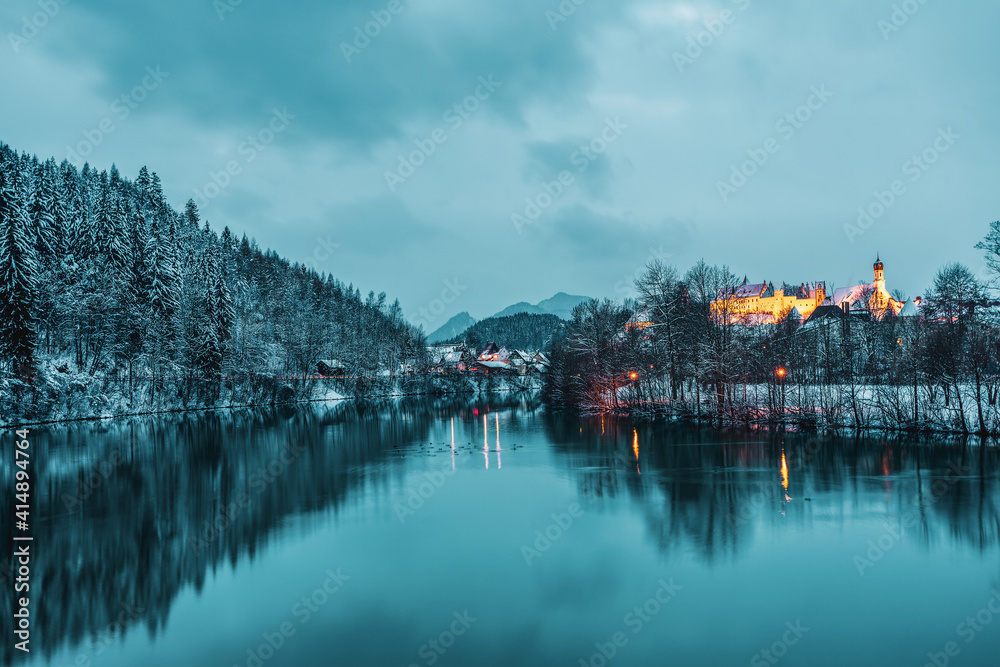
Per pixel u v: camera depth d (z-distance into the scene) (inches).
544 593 674.8
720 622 595.5
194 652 561.0
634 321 2615.7
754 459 1427.2
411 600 665.0
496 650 550.0
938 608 616.7
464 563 774.5
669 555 783.7
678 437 1846.7
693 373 2276.1
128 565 798.5
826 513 950.4
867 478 1186.0
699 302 2319.1
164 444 2023.9
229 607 658.8
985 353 1568.7
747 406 2126.0
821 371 2588.6
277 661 541.3
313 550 841.5
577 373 2979.8
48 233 3786.9
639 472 1317.7
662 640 561.9
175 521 1008.2
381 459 1624.0
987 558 748.0
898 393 1877.5
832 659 524.4
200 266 5123.0
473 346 7524.6
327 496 1174.3
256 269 7396.7
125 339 3358.8
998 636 560.1
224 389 3986.2
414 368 5994.1
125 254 3841.0
